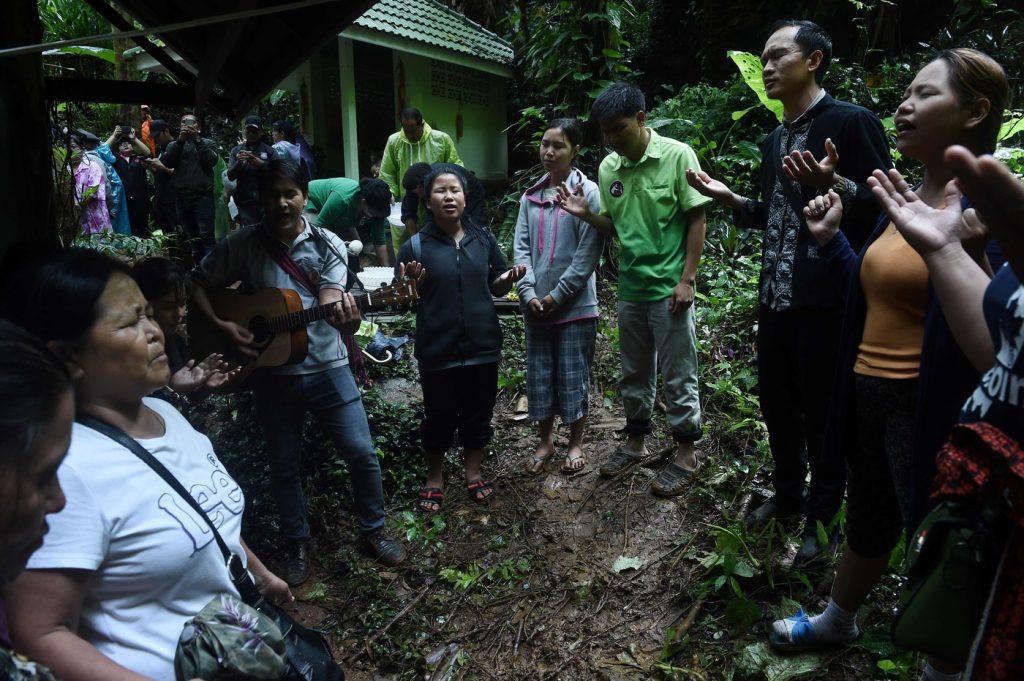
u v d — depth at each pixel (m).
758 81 6.25
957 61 1.93
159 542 1.45
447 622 3.14
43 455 1.06
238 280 3.39
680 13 9.11
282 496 3.39
